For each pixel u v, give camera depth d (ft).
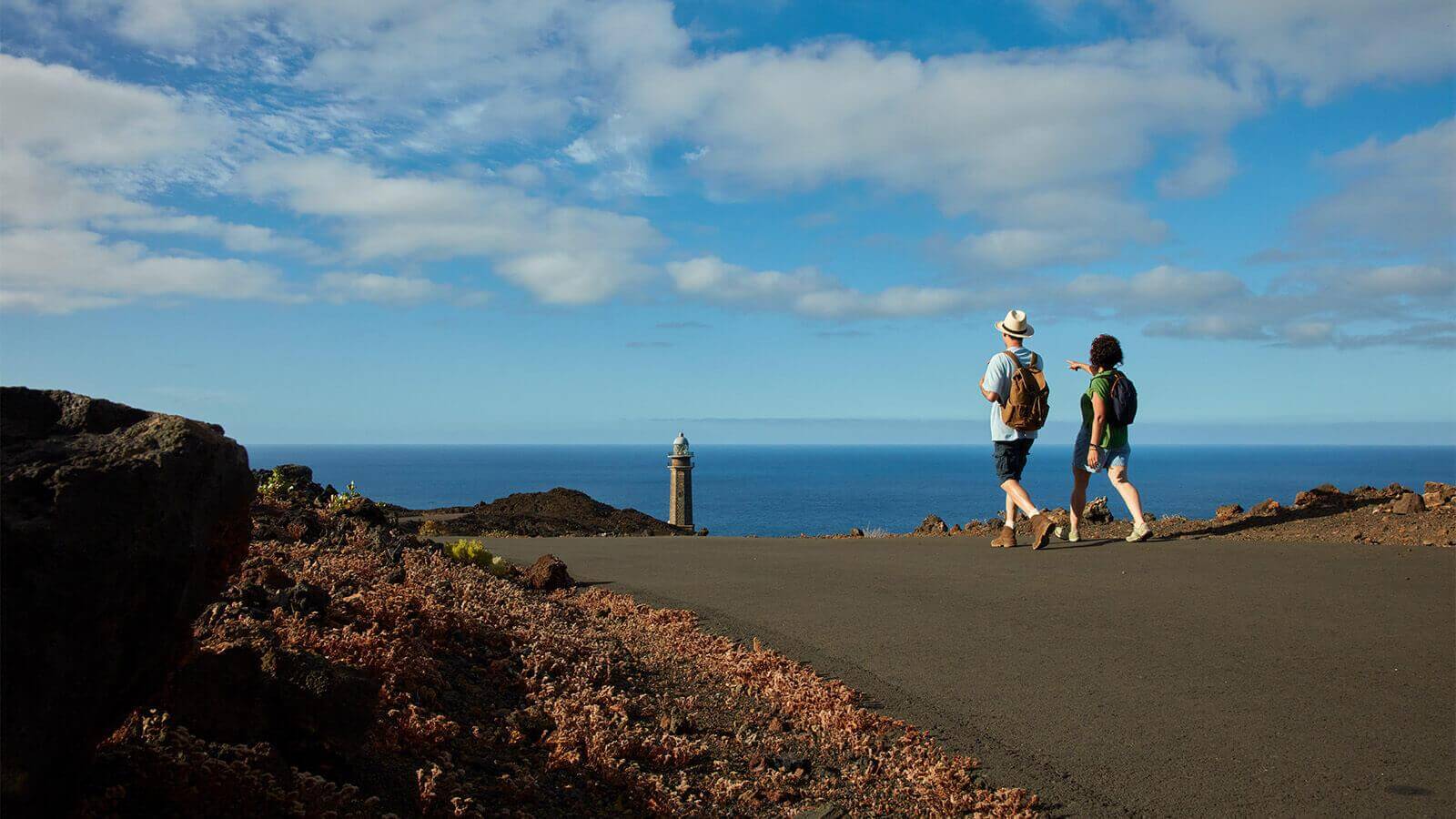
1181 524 41.24
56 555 7.04
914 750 15.16
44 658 7.04
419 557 28.40
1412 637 21.03
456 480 649.20
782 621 24.70
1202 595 26.03
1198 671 18.97
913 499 408.87
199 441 8.29
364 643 15.43
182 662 9.02
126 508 7.48
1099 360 36.45
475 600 23.27
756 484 588.91
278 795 9.84
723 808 13.14
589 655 19.90
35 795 7.16
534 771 13.44
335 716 11.35
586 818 12.35
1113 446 36.40
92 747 8.02
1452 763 13.87
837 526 249.75
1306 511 39.60
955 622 23.89
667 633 23.17
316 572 21.09
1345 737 15.06
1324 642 20.79
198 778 9.66
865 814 13.01
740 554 38.63
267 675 11.19
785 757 15.03
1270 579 27.81
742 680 19.22
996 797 13.17
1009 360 36.52
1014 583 28.94
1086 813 12.71
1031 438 36.73
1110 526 42.50
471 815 11.35
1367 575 27.78
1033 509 36.14
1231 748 14.76
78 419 8.40
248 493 9.16
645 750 14.82
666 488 517.96
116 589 7.47
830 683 18.62
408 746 12.84
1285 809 12.55
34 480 7.27
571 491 87.45
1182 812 12.63
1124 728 15.84
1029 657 20.43
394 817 10.68
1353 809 12.46
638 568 34.83
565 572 31.40
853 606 26.37
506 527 67.97
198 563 8.39
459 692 15.94
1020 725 16.16
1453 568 28.40
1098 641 21.61
